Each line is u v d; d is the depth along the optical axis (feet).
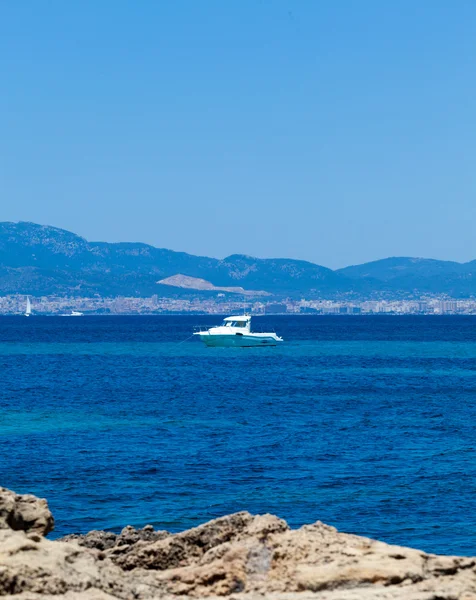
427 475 453.58
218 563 192.95
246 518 213.25
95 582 177.88
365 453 524.11
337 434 607.37
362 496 406.21
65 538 242.99
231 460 498.69
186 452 525.75
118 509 380.99
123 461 492.54
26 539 185.16
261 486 428.56
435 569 190.70
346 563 186.91
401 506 387.14
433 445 556.92
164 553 206.39
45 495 406.21
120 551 220.23
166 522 360.28
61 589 171.12
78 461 492.13
